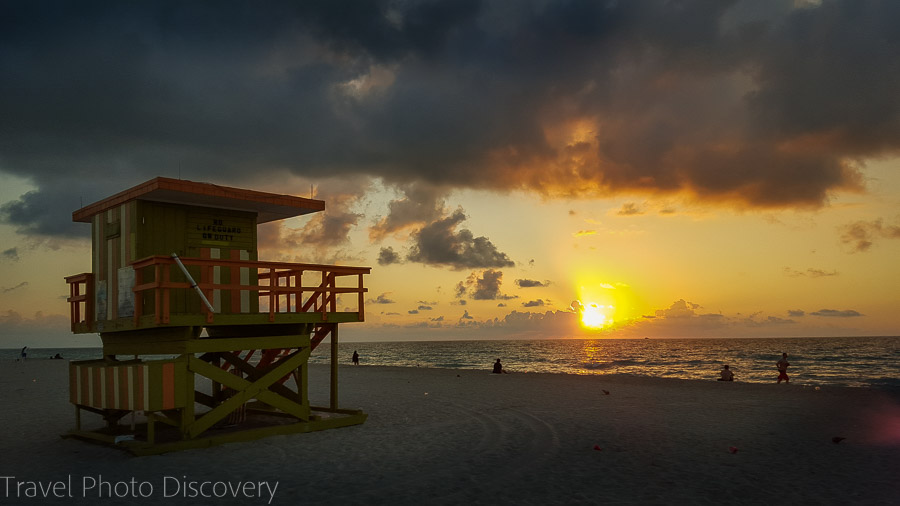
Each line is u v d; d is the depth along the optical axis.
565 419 13.75
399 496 7.37
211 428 12.45
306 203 12.92
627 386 23.09
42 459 9.88
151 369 9.95
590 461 9.30
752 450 10.13
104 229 12.59
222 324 10.80
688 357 97.06
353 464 9.16
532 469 8.78
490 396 19.28
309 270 12.26
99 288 12.56
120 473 8.71
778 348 134.62
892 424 13.01
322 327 13.74
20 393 22.05
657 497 7.27
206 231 12.26
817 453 9.88
